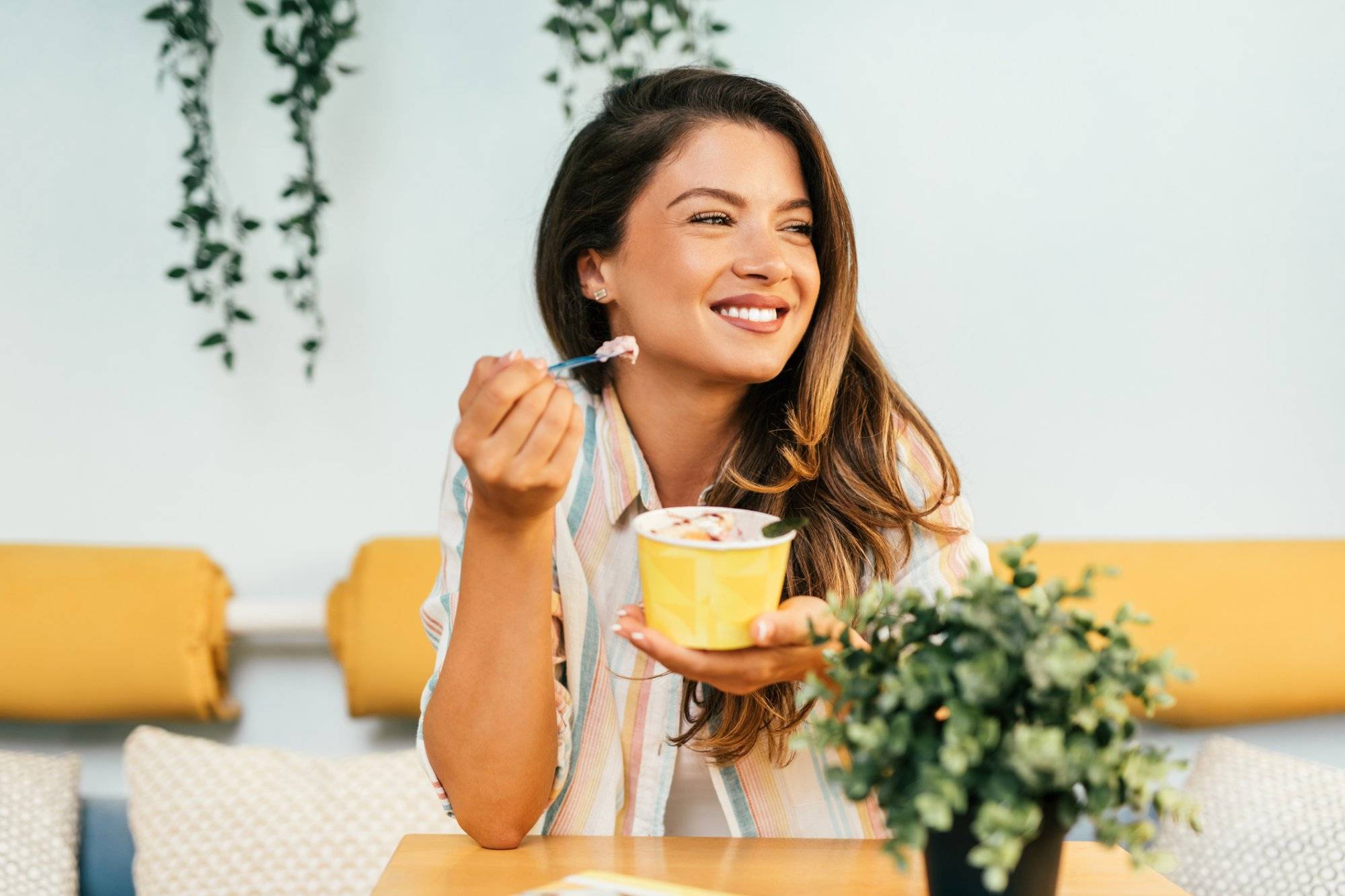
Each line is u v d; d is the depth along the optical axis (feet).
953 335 6.31
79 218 6.11
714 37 6.15
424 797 5.13
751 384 3.61
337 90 6.13
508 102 6.20
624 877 2.44
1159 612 5.60
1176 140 6.34
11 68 6.08
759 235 3.23
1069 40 6.29
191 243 6.13
